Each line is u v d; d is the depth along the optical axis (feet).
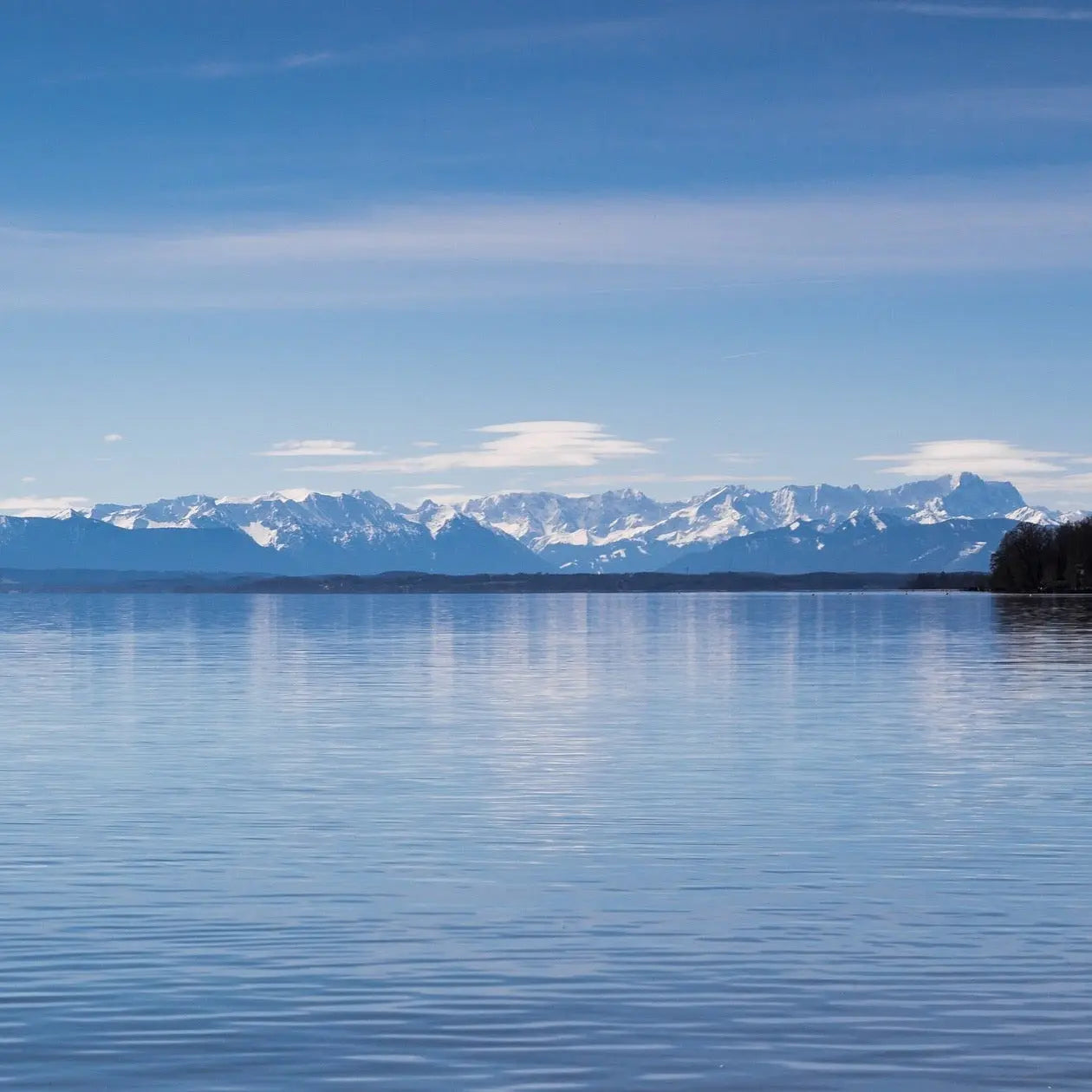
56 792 223.10
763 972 125.70
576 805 209.77
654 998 119.03
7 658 633.20
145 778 237.86
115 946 133.80
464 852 175.94
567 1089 100.58
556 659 605.31
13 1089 100.68
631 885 158.20
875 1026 112.47
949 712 344.08
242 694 416.26
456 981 123.54
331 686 448.24
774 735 298.56
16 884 158.81
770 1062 105.40
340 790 225.15
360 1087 101.14
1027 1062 105.09
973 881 159.22
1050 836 184.14
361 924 141.69
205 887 157.07
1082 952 131.23
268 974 125.49
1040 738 290.76
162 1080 102.32
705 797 216.33
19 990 121.39
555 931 139.13
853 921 142.31
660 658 602.85
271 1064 105.19
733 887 156.87
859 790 222.89
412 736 301.43
